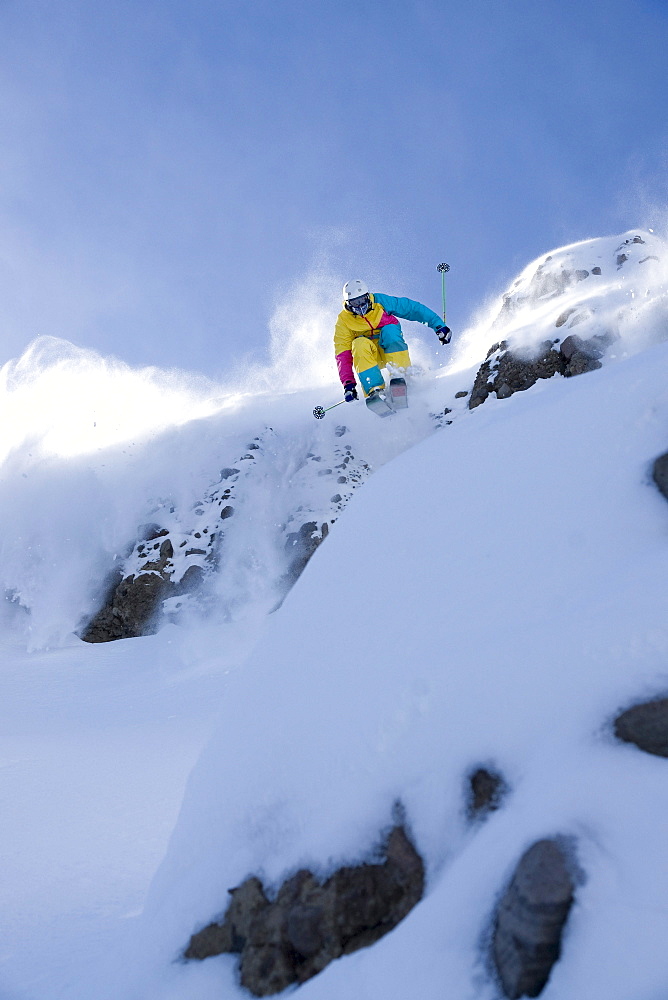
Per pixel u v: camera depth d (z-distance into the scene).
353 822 1.43
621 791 1.11
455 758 1.35
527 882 1.05
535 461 1.80
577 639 1.32
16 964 1.99
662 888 0.99
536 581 1.52
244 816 1.63
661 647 1.23
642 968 0.93
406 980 1.15
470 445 2.03
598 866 1.04
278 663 1.87
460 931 1.14
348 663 1.68
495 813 1.25
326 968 1.31
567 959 0.99
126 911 2.28
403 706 1.48
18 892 2.51
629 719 1.18
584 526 1.57
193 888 1.63
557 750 1.22
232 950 1.51
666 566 1.35
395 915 1.32
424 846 1.33
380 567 1.86
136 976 1.59
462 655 1.46
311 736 1.62
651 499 1.54
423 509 1.93
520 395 2.30
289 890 1.45
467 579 1.63
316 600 1.95
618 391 1.79
